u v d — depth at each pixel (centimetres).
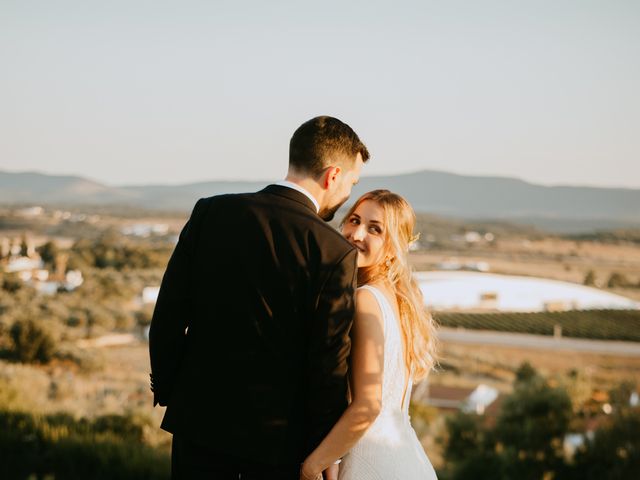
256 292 212
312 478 219
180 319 224
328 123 226
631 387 998
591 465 851
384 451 240
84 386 1858
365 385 228
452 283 11338
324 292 212
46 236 18362
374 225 259
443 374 4150
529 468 869
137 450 713
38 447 674
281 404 212
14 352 3209
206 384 214
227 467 218
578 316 8581
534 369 4006
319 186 225
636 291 14100
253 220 216
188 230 225
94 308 5603
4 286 6738
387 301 243
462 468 886
